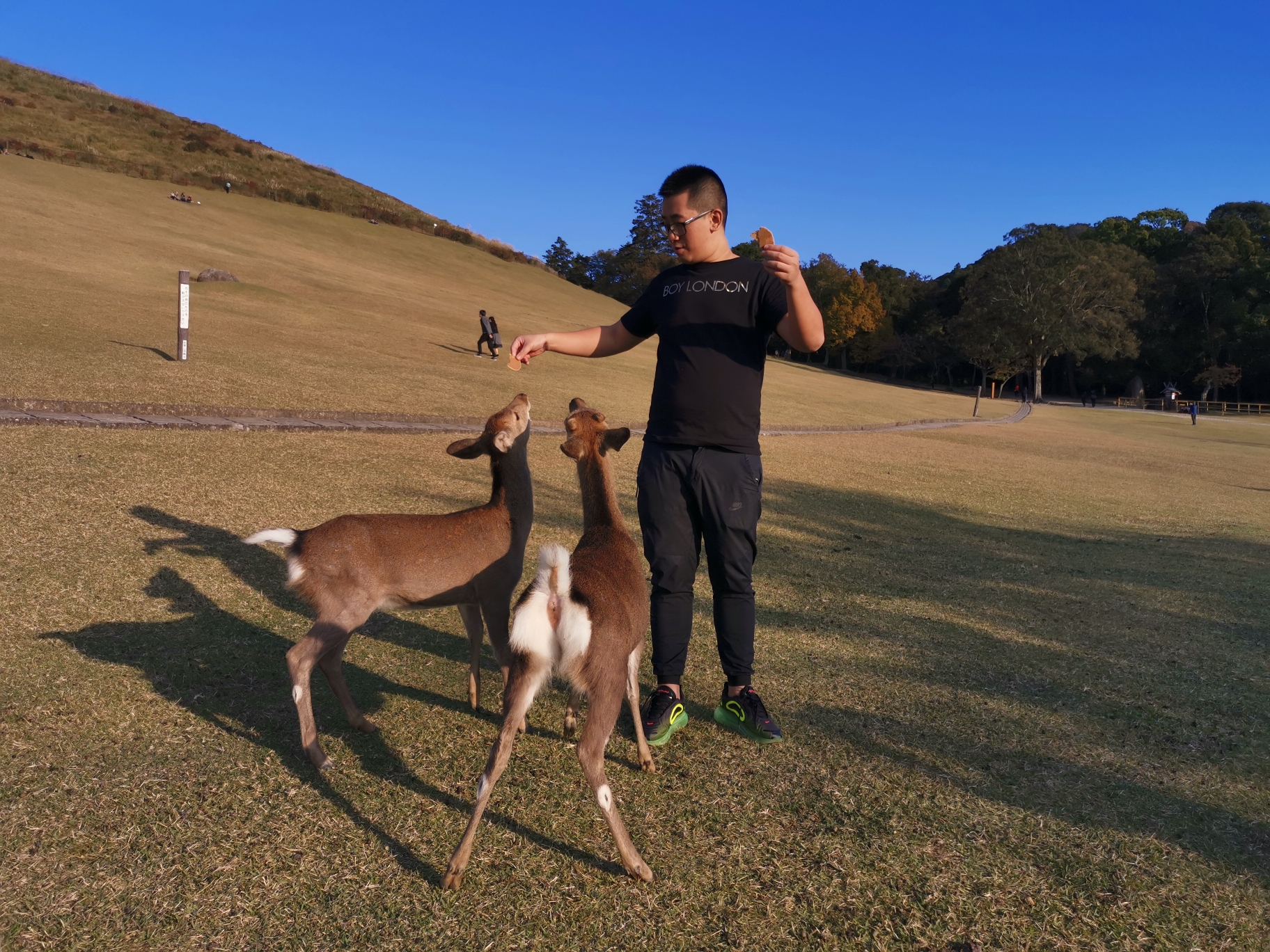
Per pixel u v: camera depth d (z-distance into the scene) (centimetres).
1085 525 993
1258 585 715
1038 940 235
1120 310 5941
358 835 270
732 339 345
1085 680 450
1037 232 6075
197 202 4569
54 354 1135
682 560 357
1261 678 467
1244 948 235
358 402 1204
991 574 694
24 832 257
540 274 6300
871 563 701
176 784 290
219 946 218
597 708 261
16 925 220
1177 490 1449
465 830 264
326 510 645
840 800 307
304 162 6975
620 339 389
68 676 358
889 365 7900
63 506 568
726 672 365
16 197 3275
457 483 804
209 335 1596
